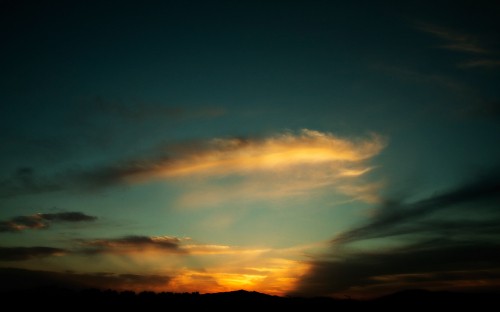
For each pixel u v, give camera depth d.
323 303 54.09
